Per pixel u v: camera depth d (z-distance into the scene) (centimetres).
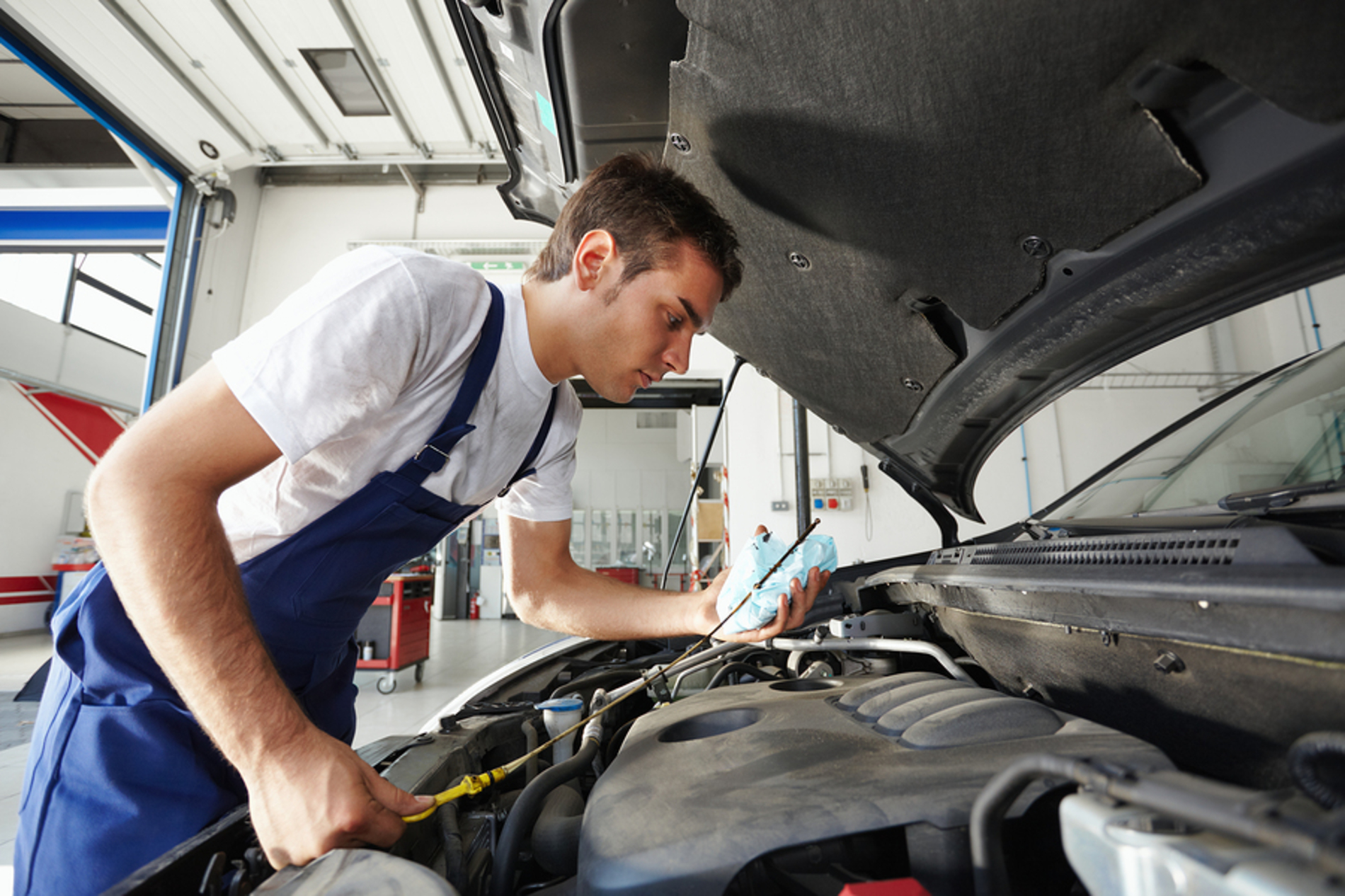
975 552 88
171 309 456
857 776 50
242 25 356
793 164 72
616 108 94
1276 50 42
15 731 315
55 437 772
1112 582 54
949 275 78
